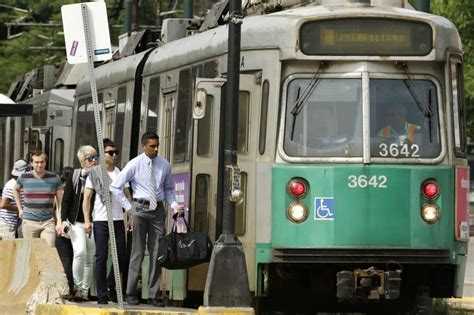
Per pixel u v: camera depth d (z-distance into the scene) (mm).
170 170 47312
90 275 50156
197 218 47438
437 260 45250
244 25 46438
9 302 51875
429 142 45344
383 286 44656
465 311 60719
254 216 45438
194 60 49844
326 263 45875
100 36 44531
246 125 45875
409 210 44969
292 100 45188
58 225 50156
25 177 52812
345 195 44719
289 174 44938
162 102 53250
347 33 45094
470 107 112312
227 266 42375
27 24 127812
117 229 48188
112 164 48375
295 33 44906
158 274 47219
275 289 49000
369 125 44875
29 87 94812
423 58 45188
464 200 46125
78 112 68375
